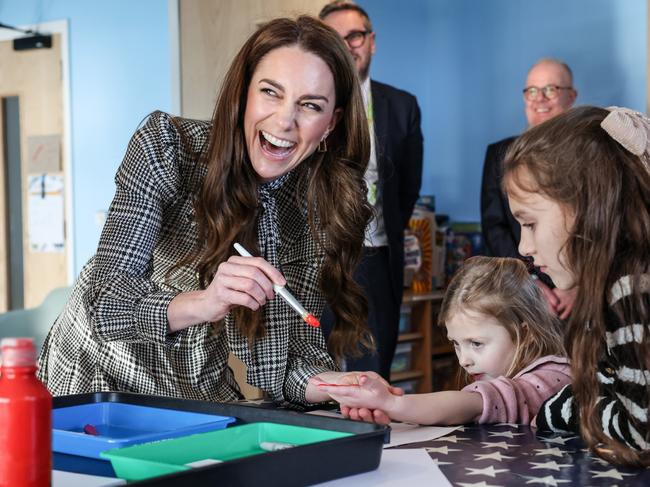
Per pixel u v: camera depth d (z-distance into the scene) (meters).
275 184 1.58
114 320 1.41
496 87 4.43
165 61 4.21
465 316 1.71
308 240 1.65
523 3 4.31
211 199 1.49
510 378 1.64
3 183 4.79
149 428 1.31
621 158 1.11
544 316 1.71
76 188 4.55
